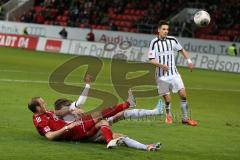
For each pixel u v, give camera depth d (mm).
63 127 11812
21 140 12055
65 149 11273
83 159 10516
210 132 14562
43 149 11203
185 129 14789
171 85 15766
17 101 18453
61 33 51938
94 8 55719
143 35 48812
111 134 11555
